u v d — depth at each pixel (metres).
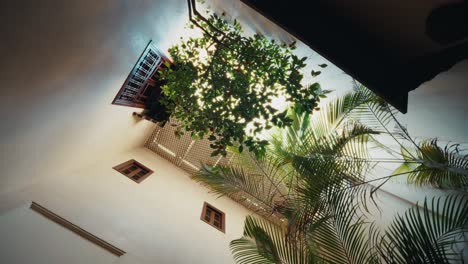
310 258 2.65
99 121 3.25
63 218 2.85
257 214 6.45
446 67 1.86
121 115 3.79
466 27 1.52
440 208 3.48
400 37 1.88
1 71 1.30
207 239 4.41
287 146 3.55
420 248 1.91
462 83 1.91
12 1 1.07
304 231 2.83
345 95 3.18
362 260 2.47
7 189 2.45
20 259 2.30
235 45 2.84
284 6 1.73
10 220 2.52
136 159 5.57
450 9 1.50
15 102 1.61
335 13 1.89
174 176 6.03
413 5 1.60
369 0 1.69
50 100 1.99
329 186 2.73
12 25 1.16
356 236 2.55
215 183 3.73
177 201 4.98
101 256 2.78
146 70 3.35
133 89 3.49
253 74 2.91
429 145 2.66
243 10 2.51
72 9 1.47
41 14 1.29
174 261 3.41
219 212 5.74
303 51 2.88
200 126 2.74
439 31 1.61
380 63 2.04
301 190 2.87
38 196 2.90
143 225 3.66
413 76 2.05
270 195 3.82
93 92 2.55
